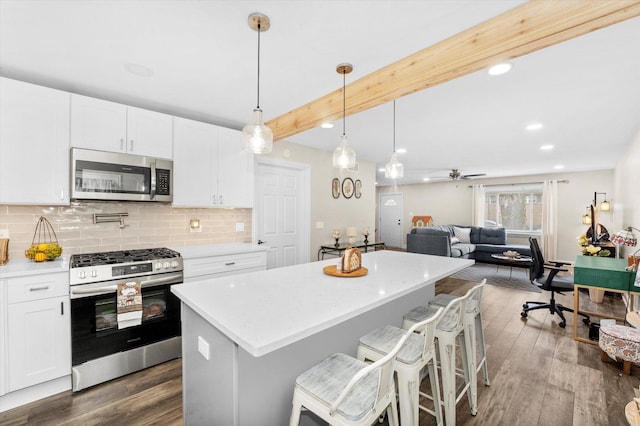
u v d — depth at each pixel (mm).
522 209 7840
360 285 1731
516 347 2820
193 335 1506
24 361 1905
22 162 2104
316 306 1363
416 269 2186
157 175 2697
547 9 1378
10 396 1891
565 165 6105
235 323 1159
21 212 2328
